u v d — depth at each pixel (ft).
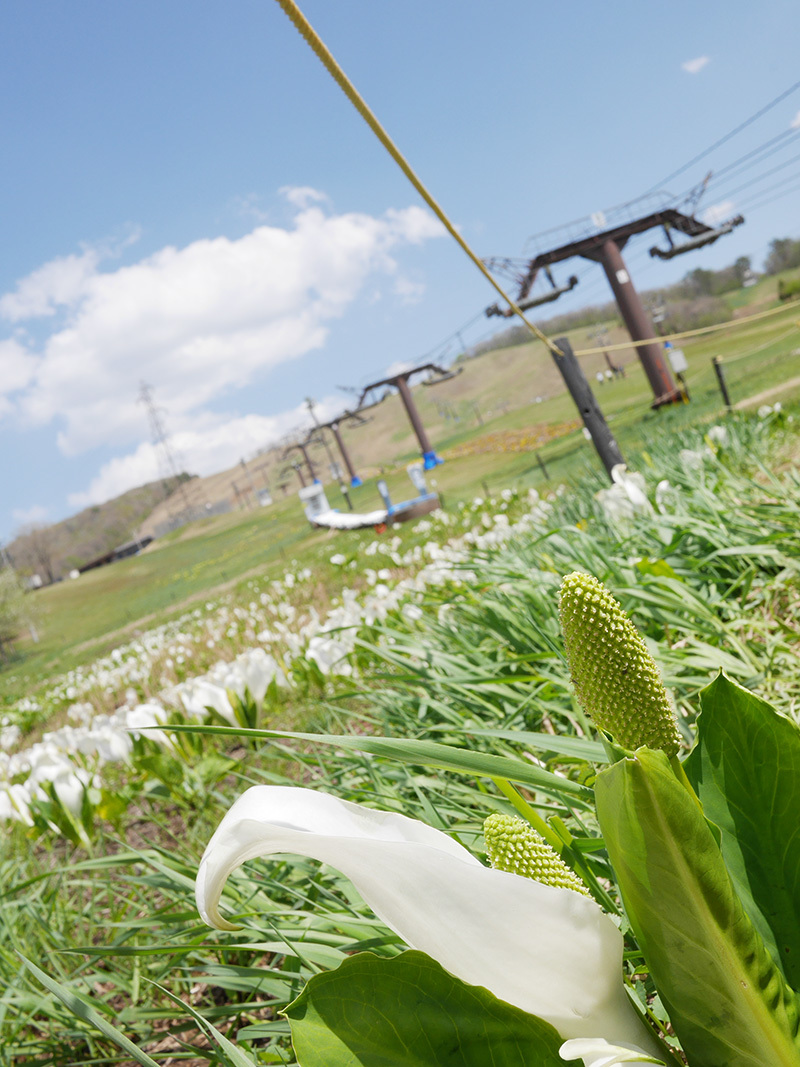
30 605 271.49
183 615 115.65
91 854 15.75
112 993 9.27
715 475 22.40
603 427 27.02
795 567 11.96
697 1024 2.80
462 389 556.51
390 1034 2.81
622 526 17.66
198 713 17.72
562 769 9.10
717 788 3.18
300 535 204.03
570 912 2.68
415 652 12.63
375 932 5.70
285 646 31.32
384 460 483.51
